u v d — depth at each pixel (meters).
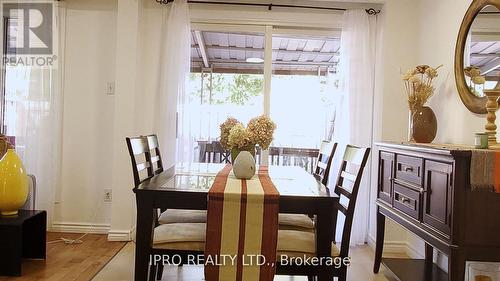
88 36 3.73
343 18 3.70
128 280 2.62
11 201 2.76
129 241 3.51
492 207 1.79
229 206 1.71
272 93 3.95
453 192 1.81
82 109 3.76
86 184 3.77
